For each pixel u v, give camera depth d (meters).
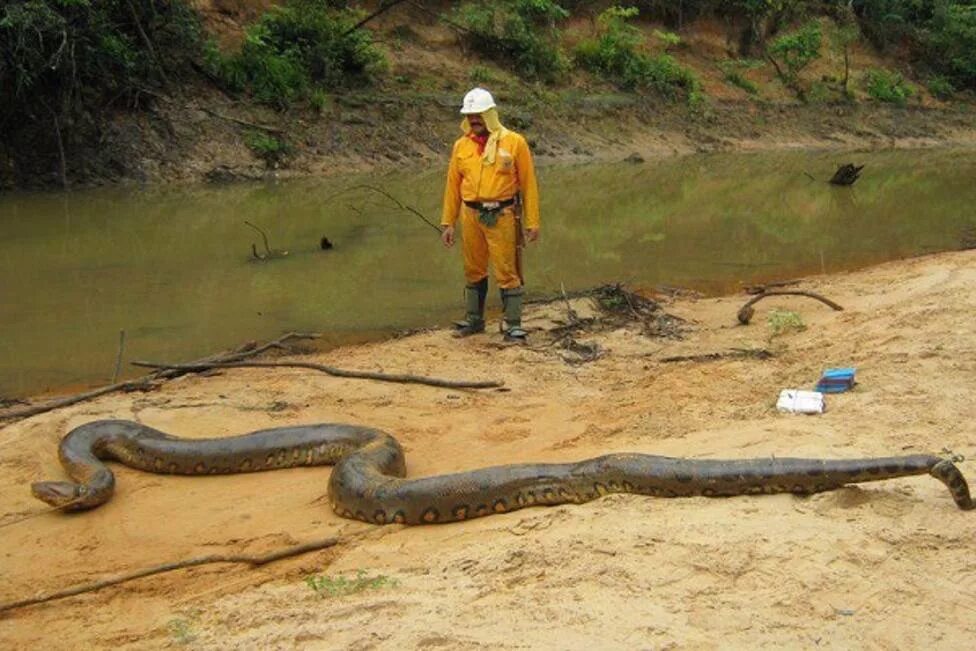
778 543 5.59
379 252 16.36
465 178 11.05
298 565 6.04
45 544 6.56
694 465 6.52
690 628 4.81
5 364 10.69
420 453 7.91
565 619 4.90
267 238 17.33
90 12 22.38
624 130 33.31
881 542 5.61
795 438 7.35
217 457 7.63
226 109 25.19
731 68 40.12
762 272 15.53
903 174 29.11
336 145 25.94
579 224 19.70
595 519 6.14
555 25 36.53
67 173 22.28
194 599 5.69
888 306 11.39
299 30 28.08
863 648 4.66
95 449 7.80
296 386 9.62
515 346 10.95
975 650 4.64
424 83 30.20
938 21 47.72
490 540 6.07
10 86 21.64
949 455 6.40
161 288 13.96
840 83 42.31
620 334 11.37
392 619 5.03
